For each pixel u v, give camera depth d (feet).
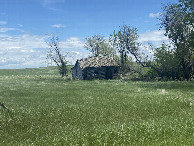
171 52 160.56
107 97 78.33
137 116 48.52
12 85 152.87
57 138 33.37
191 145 26.02
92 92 96.02
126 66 197.77
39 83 170.40
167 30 153.99
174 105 58.18
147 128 35.04
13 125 44.16
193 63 159.53
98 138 31.42
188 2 139.95
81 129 38.81
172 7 152.97
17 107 62.75
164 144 27.02
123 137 31.30
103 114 51.34
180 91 87.04
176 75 168.35
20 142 33.55
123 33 182.91
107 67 233.96
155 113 50.75
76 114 52.11
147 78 179.42
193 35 140.97
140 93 85.66
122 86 122.52
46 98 81.71
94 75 230.27
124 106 60.08
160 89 97.09
